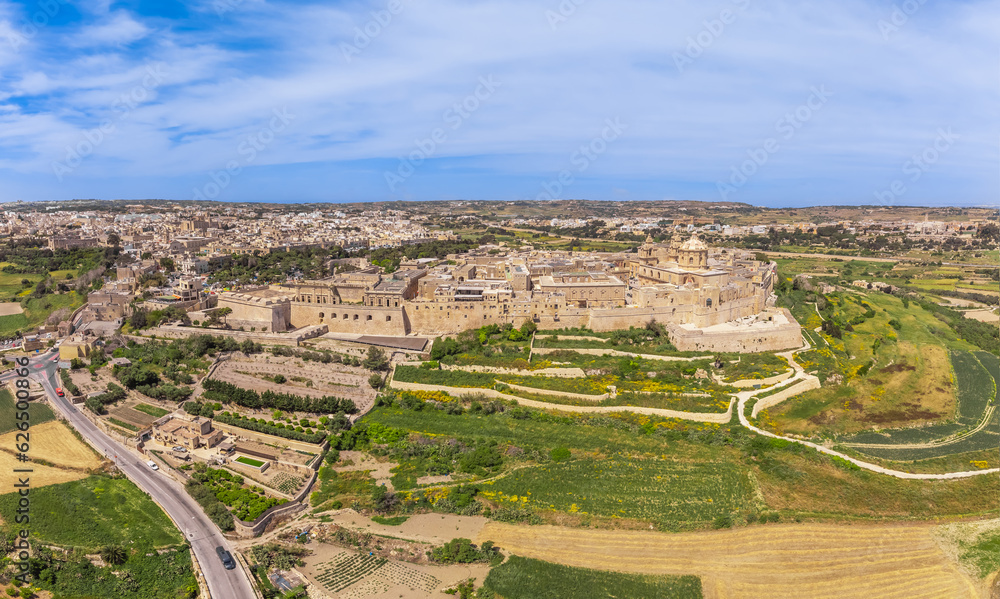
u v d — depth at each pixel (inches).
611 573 4067.4
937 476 5260.8
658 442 5743.1
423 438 5831.7
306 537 4493.1
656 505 4761.3
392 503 4795.8
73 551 4311.0
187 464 5438.0
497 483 5093.5
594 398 6451.8
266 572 4146.2
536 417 6245.1
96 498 4931.1
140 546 4402.1
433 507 4788.4
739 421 6136.8
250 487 5098.4
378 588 3976.4
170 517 4739.2
